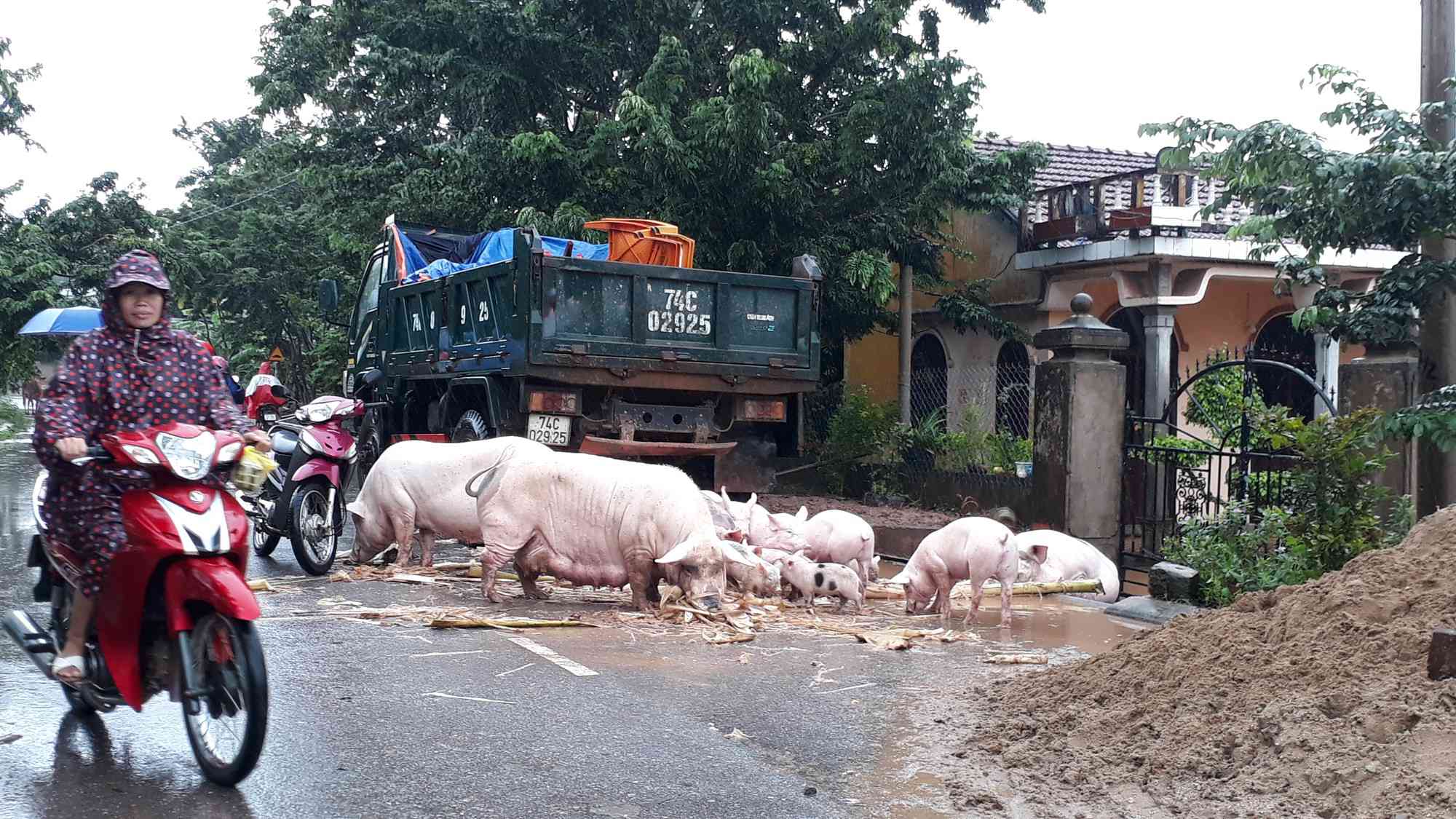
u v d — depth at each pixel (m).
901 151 17.25
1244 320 20.20
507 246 13.85
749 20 17.98
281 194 36.97
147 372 4.83
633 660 6.97
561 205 16.73
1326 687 4.88
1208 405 15.60
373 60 18.14
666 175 16.53
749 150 16.38
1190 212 16.94
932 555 8.75
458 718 5.59
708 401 12.57
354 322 16.78
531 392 11.51
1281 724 4.76
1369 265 17.97
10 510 14.87
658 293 11.85
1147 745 5.04
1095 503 11.70
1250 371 11.07
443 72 18.39
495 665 6.66
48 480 4.94
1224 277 18.05
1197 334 19.98
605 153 16.84
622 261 12.09
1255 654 5.37
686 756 5.15
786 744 5.38
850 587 8.93
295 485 9.66
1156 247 17.05
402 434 13.79
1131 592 11.40
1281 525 9.20
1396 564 5.56
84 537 4.66
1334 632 5.20
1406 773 4.21
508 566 10.11
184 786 4.59
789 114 18.14
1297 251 17.31
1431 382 9.30
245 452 4.78
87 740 5.13
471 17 17.92
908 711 5.98
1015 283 20.12
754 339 12.35
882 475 15.71
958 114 17.42
